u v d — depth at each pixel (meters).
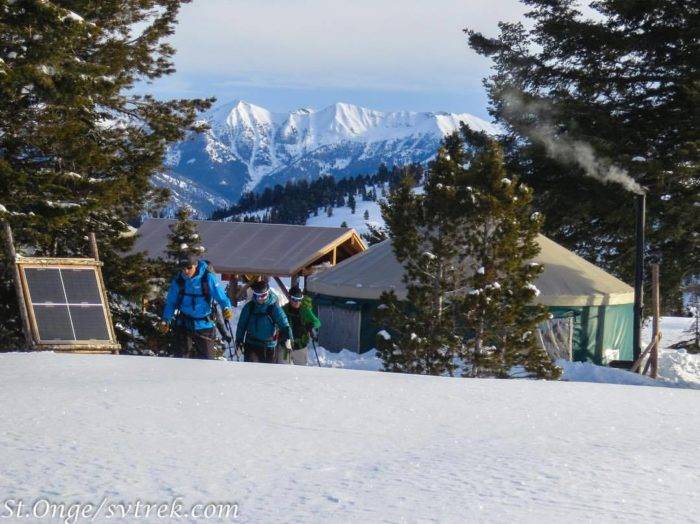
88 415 6.30
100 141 23.27
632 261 37.22
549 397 8.47
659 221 35.22
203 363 10.41
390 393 8.18
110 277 23.03
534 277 18.81
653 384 20.39
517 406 7.73
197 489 4.19
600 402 8.21
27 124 20.58
